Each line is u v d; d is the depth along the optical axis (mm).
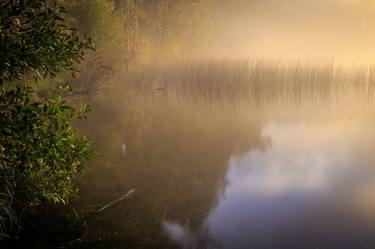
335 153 9750
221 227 5645
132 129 11906
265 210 6254
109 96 18594
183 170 8031
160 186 7035
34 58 4164
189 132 11805
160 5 29062
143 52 27000
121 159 8570
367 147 10336
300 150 10000
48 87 10711
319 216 6066
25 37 4230
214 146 10195
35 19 4297
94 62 17766
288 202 6559
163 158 8836
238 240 5293
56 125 4188
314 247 5164
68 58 4453
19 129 4035
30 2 4207
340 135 11781
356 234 5480
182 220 5809
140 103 17406
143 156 8906
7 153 4199
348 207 6367
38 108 4062
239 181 7547
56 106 4121
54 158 4195
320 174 8078
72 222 5496
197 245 5109
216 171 8070
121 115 14312
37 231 5191
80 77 17516
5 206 5250
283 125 13297
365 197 6777
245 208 6312
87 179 7160
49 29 4309
